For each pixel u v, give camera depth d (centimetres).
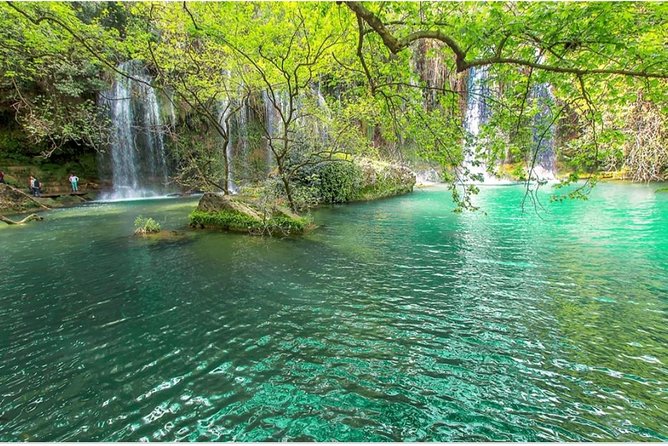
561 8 398
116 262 938
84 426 375
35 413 393
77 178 2342
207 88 1473
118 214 1734
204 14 926
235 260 951
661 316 609
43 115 1462
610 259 925
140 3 1129
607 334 554
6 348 522
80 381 448
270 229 1286
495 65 597
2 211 1792
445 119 736
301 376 457
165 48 1246
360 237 1219
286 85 1506
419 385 439
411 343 534
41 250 1059
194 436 362
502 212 1681
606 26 403
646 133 2227
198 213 1388
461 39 496
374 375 459
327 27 867
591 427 370
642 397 412
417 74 687
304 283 782
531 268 871
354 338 550
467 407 402
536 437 358
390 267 891
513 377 453
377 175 2316
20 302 683
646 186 2308
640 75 421
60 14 912
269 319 612
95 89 2191
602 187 2367
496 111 629
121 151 2512
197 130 2561
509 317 614
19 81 1877
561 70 441
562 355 499
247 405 406
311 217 1488
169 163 2711
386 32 487
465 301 683
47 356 502
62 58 1259
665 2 379
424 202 2088
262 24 1038
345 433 366
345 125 1364
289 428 373
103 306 666
